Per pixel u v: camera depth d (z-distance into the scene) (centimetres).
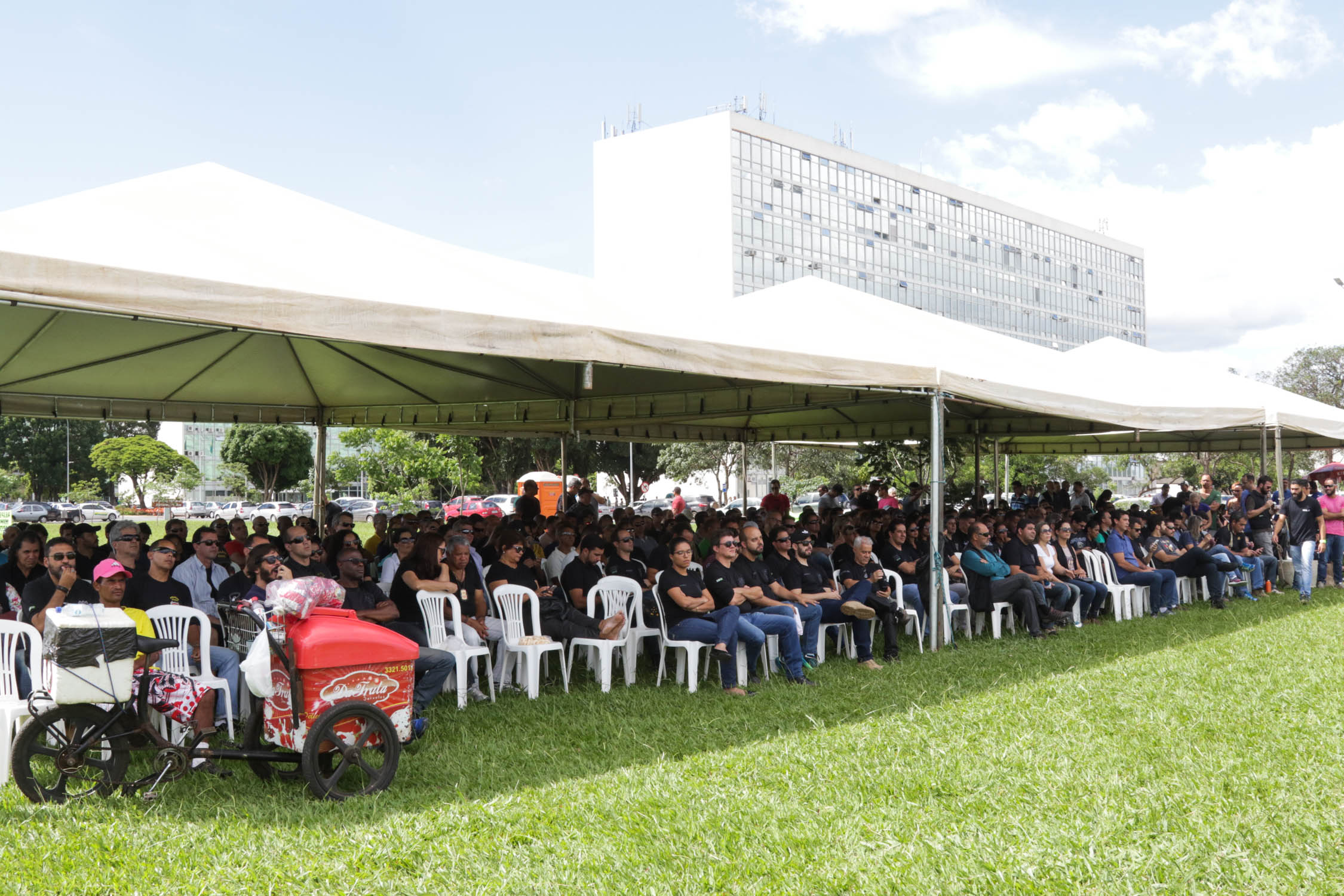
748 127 7194
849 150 7838
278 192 653
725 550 736
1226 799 445
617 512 1105
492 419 1476
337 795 448
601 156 7656
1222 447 2078
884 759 521
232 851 388
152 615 547
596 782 486
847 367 787
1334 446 1908
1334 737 545
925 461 2161
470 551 738
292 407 1420
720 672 716
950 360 928
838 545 945
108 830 404
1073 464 4797
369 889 356
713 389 1259
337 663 450
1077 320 10000
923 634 933
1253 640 888
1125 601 1068
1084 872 366
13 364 981
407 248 655
